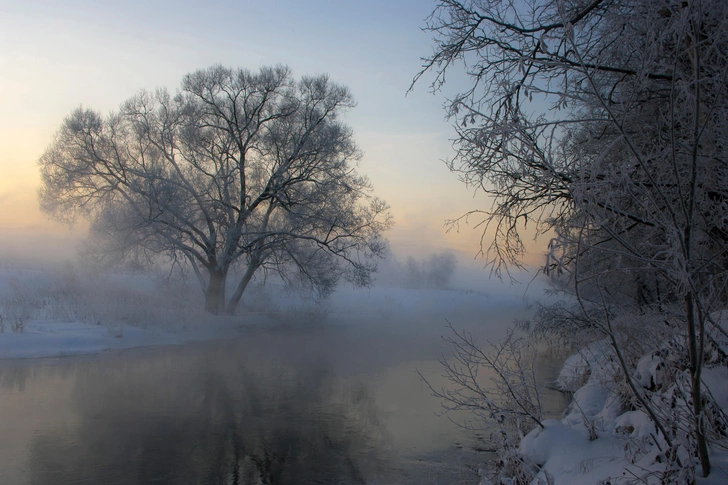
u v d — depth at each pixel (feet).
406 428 31.35
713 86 13.83
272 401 37.91
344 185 96.73
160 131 93.61
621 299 23.39
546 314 39.17
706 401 13.96
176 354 60.34
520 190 17.46
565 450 16.12
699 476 11.90
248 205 98.84
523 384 19.71
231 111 96.37
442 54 21.68
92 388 40.40
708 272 15.01
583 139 15.96
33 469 23.66
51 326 65.31
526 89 13.61
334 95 98.84
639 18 13.47
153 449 26.81
